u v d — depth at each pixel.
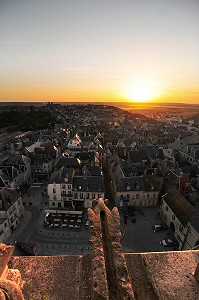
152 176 65.88
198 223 42.50
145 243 50.69
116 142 127.94
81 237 52.94
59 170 69.50
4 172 71.25
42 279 10.12
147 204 65.31
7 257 9.03
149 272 10.60
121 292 8.45
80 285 9.84
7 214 52.69
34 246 42.94
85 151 95.19
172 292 9.79
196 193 57.19
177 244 49.84
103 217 12.80
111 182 78.94
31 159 88.38
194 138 110.75
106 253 10.38
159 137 140.50
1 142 122.81
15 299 7.49
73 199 64.69
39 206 67.44
